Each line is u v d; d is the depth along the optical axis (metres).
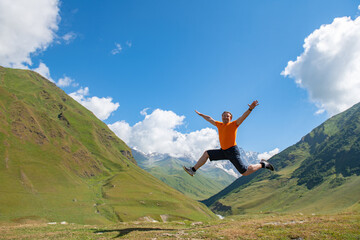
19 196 141.25
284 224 15.98
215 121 10.70
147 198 195.38
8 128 196.75
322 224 15.24
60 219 125.31
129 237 15.18
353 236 12.18
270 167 10.09
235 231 14.34
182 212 183.38
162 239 13.77
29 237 18.03
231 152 9.99
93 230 19.84
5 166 165.00
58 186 175.12
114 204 171.12
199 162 10.50
